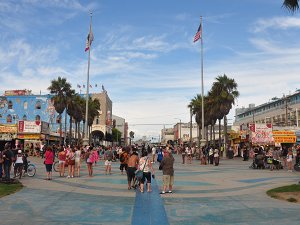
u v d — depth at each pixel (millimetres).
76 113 64375
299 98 78188
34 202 11688
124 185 16859
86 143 41531
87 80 42344
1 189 14414
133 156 15461
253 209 10852
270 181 19078
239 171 26531
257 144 51688
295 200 12344
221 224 8820
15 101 88688
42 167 28281
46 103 88625
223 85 54406
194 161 42750
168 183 14562
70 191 14516
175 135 157625
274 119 87875
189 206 11375
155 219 9391
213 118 59875
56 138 63688
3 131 52625
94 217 9555
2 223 8617
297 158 27328
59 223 8742
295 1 14836
